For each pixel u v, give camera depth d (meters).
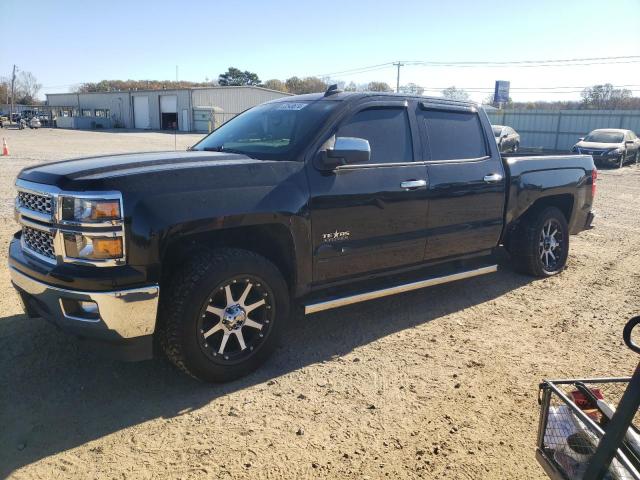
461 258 5.09
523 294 5.55
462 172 4.85
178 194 3.24
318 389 3.54
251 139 4.34
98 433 3.02
